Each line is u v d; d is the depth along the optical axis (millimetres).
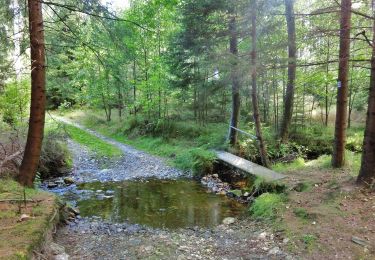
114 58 7645
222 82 10398
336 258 4578
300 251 4918
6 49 7254
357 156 10820
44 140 12266
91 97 25453
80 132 21984
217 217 7504
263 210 6996
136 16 19594
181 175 12469
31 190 7230
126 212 7934
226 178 11266
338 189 6852
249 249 5289
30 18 7020
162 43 20547
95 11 7066
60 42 8039
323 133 15570
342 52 8492
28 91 14359
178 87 15734
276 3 9438
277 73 15336
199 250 5371
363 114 21375
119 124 23641
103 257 5090
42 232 4871
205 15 11523
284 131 13688
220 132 16016
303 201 6762
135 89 22484
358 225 5332
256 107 10172
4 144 9719
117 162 14891
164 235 6207
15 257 3885
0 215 5461
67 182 11117
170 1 17984
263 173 9461
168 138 18109
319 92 17281
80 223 7012
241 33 10188
